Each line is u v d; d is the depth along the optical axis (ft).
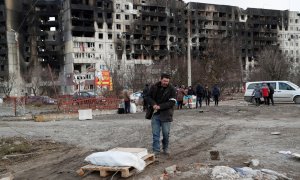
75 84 157.48
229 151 30.35
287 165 25.00
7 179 23.00
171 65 192.44
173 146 33.88
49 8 324.39
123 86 184.34
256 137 38.55
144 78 203.41
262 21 408.05
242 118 61.57
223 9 390.63
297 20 428.97
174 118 62.44
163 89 27.91
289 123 51.93
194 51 356.18
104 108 96.07
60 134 44.16
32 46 318.65
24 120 71.72
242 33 399.24
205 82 158.30
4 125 57.26
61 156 30.91
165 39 356.38
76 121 63.93
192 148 32.65
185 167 24.32
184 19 368.07
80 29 310.24
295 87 92.27
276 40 414.41
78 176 23.54
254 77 234.79
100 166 22.93
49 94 243.81
